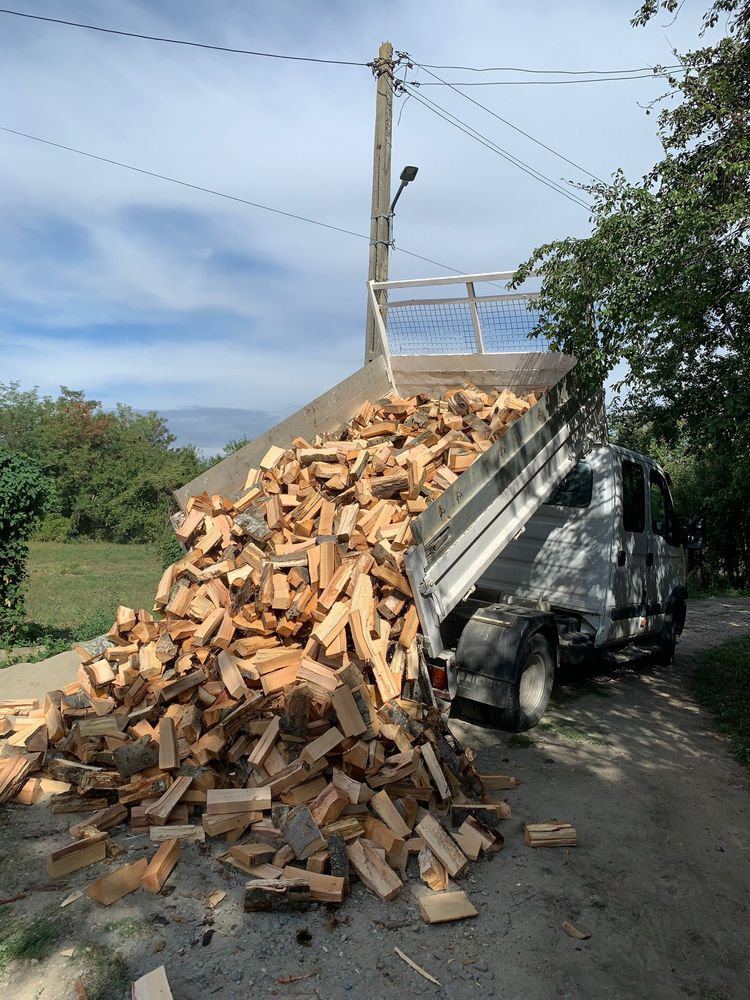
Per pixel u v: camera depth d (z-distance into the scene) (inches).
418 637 169.9
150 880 125.1
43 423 1689.2
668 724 240.4
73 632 359.9
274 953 111.0
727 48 271.1
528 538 262.8
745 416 244.1
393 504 191.9
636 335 231.0
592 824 162.1
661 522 302.0
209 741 154.3
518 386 262.7
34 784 160.1
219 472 224.4
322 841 129.0
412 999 102.9
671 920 126.6
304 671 156.9
